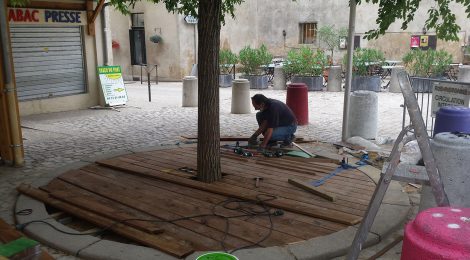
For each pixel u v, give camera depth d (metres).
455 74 17.89
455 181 3.85
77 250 3.89
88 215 4.62
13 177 6.29
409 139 2.83
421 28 21.47
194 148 7.63
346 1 22.86
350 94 8.48
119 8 9.51
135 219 4.48
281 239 4.10
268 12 25.02
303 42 24.66
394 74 15.95
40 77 12.03
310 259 3.74
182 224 4.45
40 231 4.28
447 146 3.87
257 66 18.31
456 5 20.52
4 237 3.98
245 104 11.78
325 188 5.48
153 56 21.64
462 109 5.96
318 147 7.85
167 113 11.94
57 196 5.20
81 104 12.98
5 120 6.73
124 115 11.70
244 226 4.39
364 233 2.76
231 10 8.78
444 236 1.92
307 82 16.64
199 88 5.62
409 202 5.00
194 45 21.42
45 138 8.88
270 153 7.07
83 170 6.39
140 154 7.22
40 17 11.71
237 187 5.48
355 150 7.45
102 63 13.34
